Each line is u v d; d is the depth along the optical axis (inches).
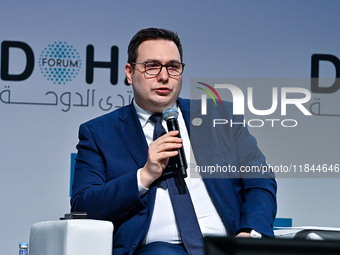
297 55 304.0
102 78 292.7
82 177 166.9
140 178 154.1
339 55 306.2
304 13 305.9
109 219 156.8
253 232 150.1
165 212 157.9
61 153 285.9
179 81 172.9
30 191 280.7
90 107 290.8
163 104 171.6
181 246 155.0
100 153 171.2
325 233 146.3
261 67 301.9
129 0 296.8
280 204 291.1
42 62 288.4
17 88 285.3
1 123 281.7
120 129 174.2
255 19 303.3
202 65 298.7
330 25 307.4
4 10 286.8
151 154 151.9
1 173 278.8
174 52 172.6
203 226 159.8
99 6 294.4
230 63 300.4
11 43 286.5
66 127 287.7
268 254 82.8
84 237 134.2
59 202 283.0
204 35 299.9
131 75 179.9
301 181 291.4
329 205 294.4
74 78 290.4
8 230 276.5
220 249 84.6
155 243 154.1
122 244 154.2
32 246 153.3
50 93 287.9
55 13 291.0
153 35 173.8
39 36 289.1
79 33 292.0
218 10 301.6
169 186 159.9
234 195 167.9
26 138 283.3
